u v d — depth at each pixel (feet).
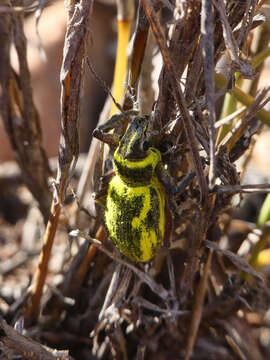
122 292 0.33
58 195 0.31
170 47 0.28
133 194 0.30
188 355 0.34
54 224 0.32
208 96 0.25
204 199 0.28
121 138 0.30
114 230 0.31
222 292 0.35
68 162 0.30
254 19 0.28
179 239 0.34
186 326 0.35
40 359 0.30
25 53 0.33
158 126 0.30
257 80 0.34
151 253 0.31
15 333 0.30
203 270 0.34
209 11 0.25
